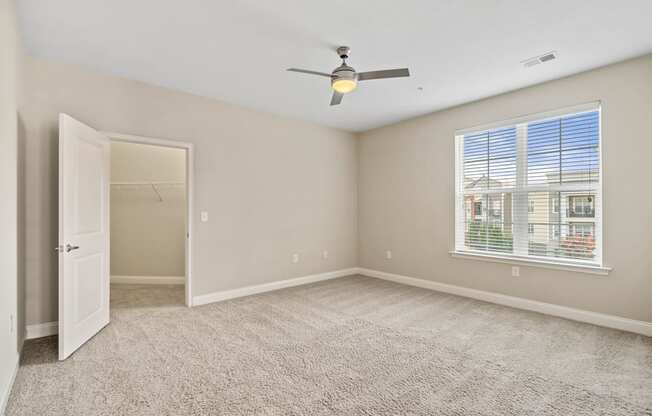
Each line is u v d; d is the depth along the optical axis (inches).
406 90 148.5
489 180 162.2
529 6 87.4
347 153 225.5
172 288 185.8
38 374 88.4
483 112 161.5
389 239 209.6
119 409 73.3
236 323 128.6
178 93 149.0
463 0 84.9
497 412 72.9
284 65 124.0
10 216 82.8
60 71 120.4
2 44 72.6
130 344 108.1
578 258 133.8
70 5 86.7
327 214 213.5
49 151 117.6
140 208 198.4
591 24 96.0
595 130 128.8
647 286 116.0
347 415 71.8
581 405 75.5
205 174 157.5
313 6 87.7
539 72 129.7
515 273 150.8
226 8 88.6
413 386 83.6
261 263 179.6
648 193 115.8
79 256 106.3
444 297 167.8
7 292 78.7
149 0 84.8
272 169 184.9
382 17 92.7
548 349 105.1
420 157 191.6
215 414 71.8
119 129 133.0
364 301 160.2
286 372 90.3
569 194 136.5
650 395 79.6
